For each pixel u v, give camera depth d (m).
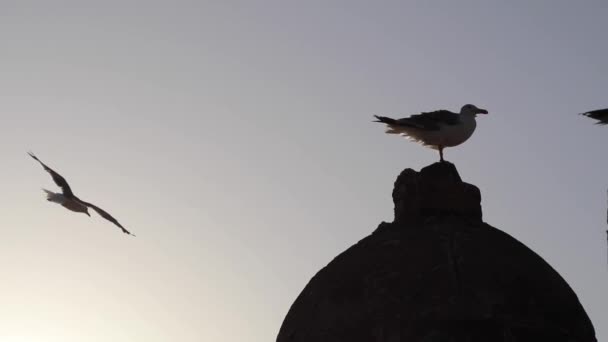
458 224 14.99
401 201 15.73
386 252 14.48
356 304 13.91
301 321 14.37
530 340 13.38
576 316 14.09
